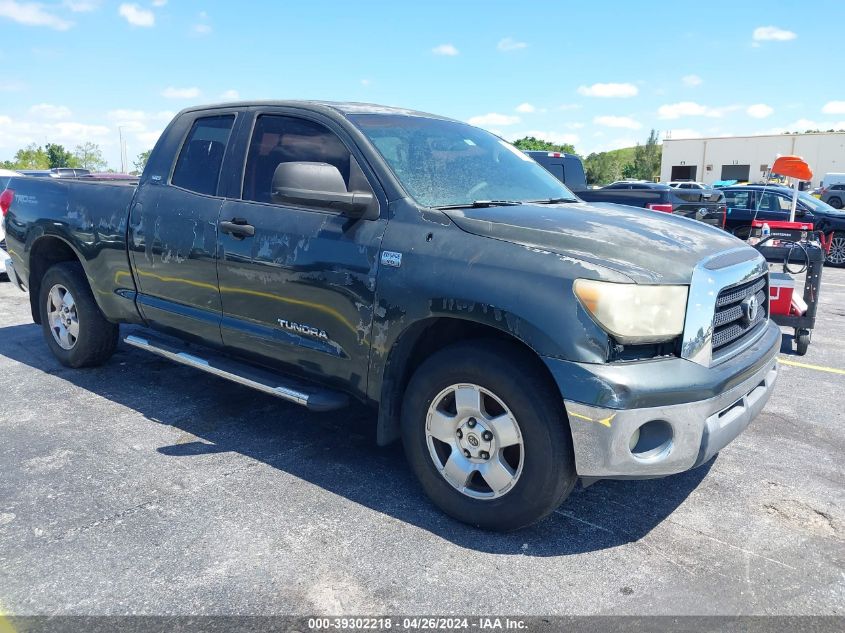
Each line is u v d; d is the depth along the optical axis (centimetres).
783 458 406
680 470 285
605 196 1274
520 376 285
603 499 350
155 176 444
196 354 424
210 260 397
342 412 462
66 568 277
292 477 364
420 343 335
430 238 315
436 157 375
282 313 367
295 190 335
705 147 5788
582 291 272
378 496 345
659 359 281
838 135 5184
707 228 369
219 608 254
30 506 327
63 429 422
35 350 592
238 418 446
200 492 345
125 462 378
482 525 310
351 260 334
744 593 271
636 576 281
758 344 339
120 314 475
